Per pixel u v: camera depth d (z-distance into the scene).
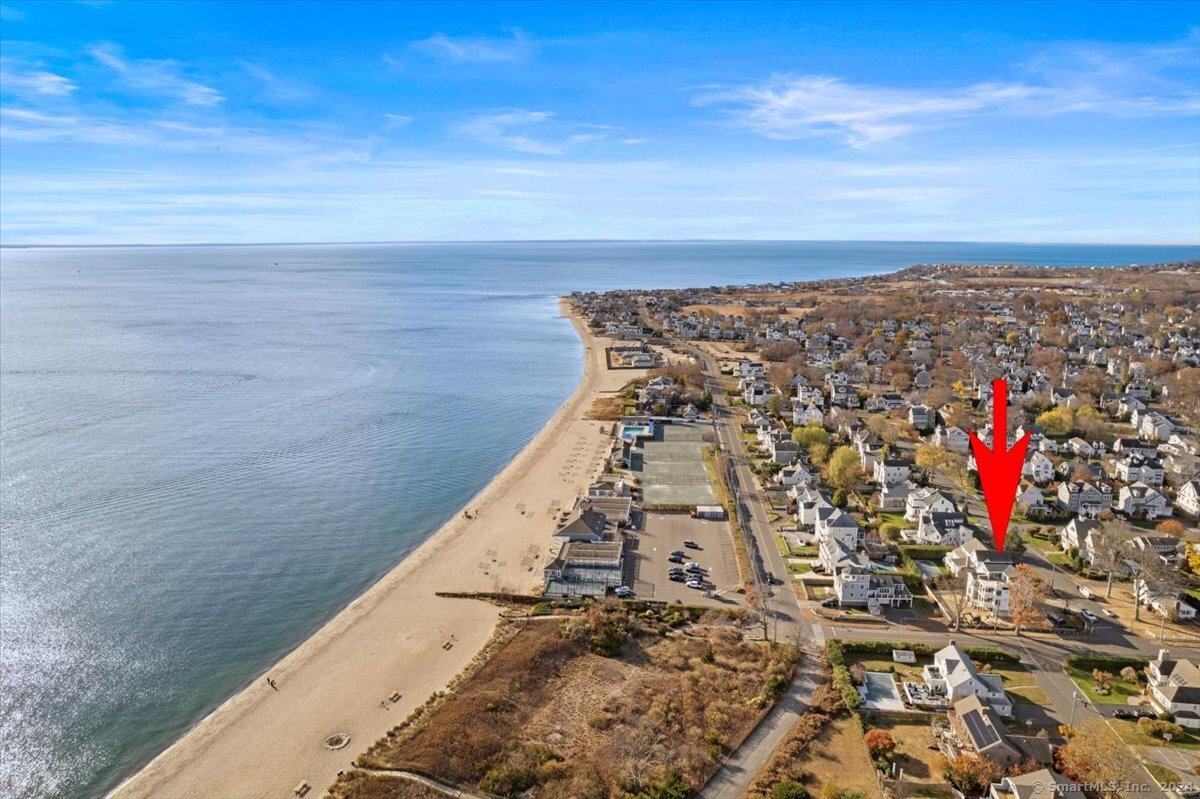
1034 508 151.62
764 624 107.50
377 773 80.38
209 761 83.81
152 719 92.81
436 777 79.38
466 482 173.50
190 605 118.19
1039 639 106.50
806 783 78.81
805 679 96.81
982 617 112.06
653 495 161.88
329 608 118.38
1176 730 86.56
